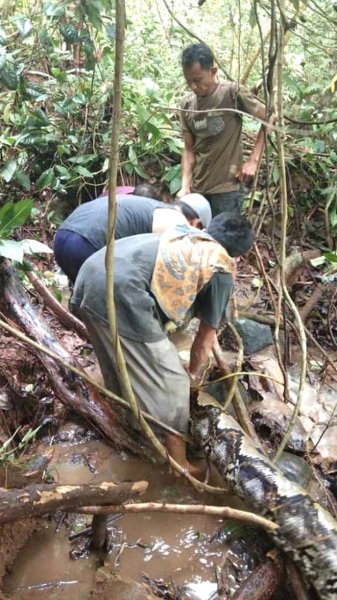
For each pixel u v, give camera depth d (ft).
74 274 12.90
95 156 19.33
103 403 11.91
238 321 14.88
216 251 10.36
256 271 18.47
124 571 9.29
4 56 14.32
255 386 13.29
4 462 10.45
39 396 12.55
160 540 9.89
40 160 20.11
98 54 19.76
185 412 11.00
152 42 23.30
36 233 18.71
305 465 11.31
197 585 9.14
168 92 21.29
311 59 19.12
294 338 15.71
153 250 10.43
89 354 14.30
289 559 8.97
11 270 13.43
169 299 10.40
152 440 9.00
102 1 10.07
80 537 9.75
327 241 19.40
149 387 10.78
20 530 9.45
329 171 20.76
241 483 9.68
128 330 10.42
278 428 12.07
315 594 8.89
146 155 21.01
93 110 20.29
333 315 16.58
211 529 10.12
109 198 6.39
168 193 20.56
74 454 11.68
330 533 8.70
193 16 24.29
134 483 8.33
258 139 15.60
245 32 22.30
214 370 13.23
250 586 8.67
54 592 8.80
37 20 17.67
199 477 11.12
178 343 14.76
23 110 18.99
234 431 10.53
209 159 16.10
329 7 14.35
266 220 19.72
